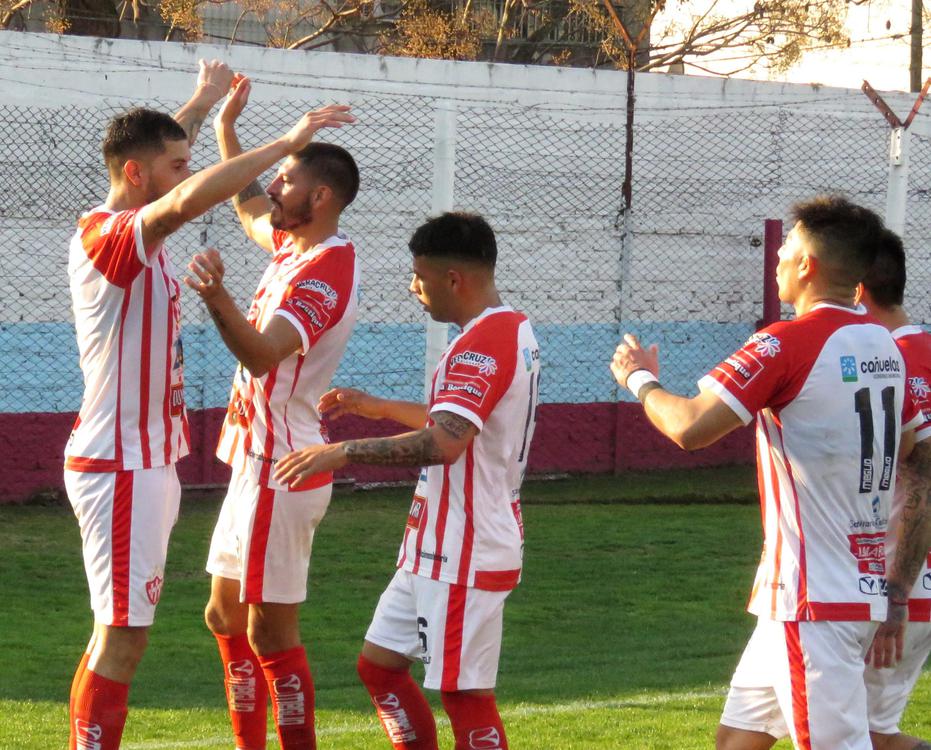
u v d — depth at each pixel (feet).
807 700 30.32
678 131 120.47
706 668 56.85
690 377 123.03
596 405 118.42
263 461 39.65
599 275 118.42
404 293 111.14
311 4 154.61
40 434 99.55
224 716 48.19
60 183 99.35
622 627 65.41
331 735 45.44
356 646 60.80
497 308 35.27
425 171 111.04
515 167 114.32
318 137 106.73
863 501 30.55
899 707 35.47
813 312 31.14
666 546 86.38
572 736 45.52
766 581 31.12
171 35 150.10
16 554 81.61
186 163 37.45
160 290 36.78
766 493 31.30
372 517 96.32
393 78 109.09
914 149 126.72
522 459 35.60
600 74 117.08
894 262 36.58
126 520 36.35
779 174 124.57
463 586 34.32
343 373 109.40
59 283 99.86
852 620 30.22
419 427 40.24
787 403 30.40
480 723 34.94
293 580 40.24
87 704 36.50
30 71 97.81
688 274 122.11
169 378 37.32
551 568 79.36
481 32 154.61
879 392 30.78
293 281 38.83
